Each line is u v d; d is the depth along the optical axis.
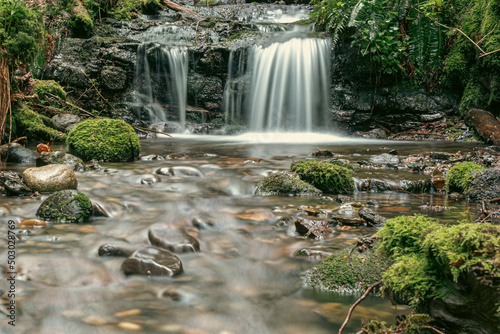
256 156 6.96
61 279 2.29
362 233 3.04
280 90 11.98
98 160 6.08
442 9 10.74
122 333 1.76
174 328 1.80
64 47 12.04
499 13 10.18
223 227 3.21
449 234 1.39
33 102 9.09
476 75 10.82
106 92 12.05
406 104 11.44
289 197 4.23
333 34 11.72
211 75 12.27
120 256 2.58
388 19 10.75
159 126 11.70
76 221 3.32
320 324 1.84
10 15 6.92
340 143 9.53
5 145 6.14
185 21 14.02
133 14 14.63
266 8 16.33
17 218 3.33
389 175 5.17
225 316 1.91
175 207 3.70
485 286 1.24
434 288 1.44
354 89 11.66
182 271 2.39
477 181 4.22
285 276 2.36
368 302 2.04
